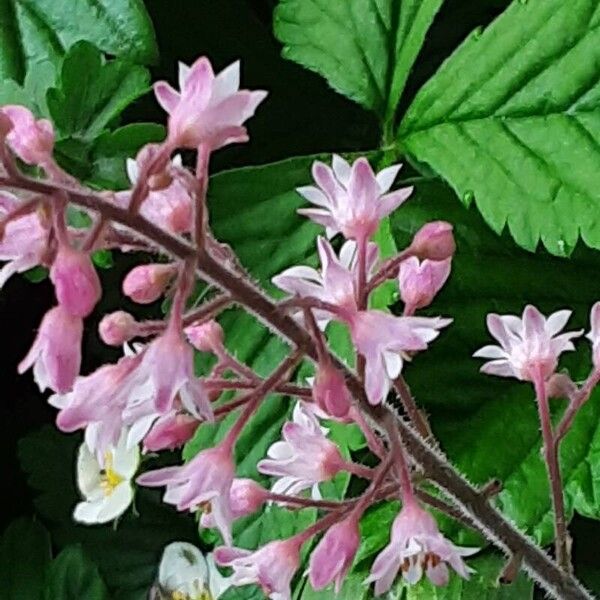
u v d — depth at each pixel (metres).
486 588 0.25
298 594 0.26
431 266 0.22
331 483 0.25
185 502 0.21
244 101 0.21
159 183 0.20
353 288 0.22
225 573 0.29
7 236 0.20
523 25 0.26
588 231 0.25
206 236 0.21
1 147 0.20
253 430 0.26
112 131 0.26
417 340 0.21
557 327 0.23
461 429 0.26
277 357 0.26
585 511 0.25
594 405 0.26
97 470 0.27
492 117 0.26
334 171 0.23
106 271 0.28
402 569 0.22
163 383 0.20
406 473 0.22
